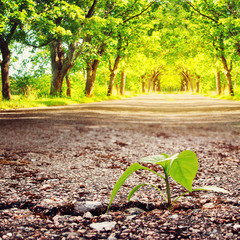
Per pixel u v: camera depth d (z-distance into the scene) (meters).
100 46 26.17
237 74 41.69
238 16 24.39
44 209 1.86
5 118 10.41
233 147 5.07
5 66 16.94
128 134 7.19
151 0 27.08
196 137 6.66
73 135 6.64
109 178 2.76
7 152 4.19
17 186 2.41
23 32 17.34
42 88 23.27
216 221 1.59
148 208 1.95
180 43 35.22
